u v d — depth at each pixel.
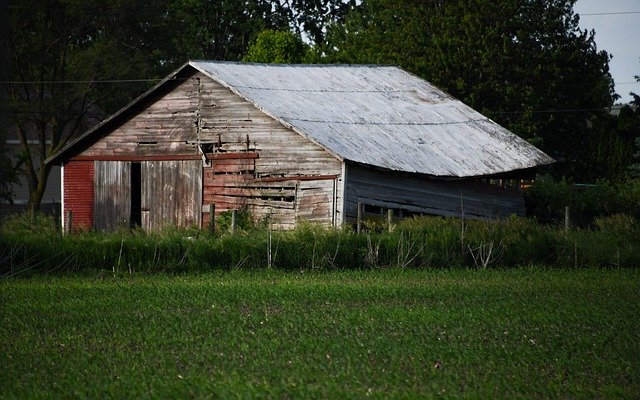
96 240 53.97
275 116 70.56
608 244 61.19
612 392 27.03
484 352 31.78
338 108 77.62
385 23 132.62
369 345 32.38
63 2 103.94
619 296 46.06
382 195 71.06
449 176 72.88
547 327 37.09
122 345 32.38
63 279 50.31
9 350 31.53
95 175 79.38
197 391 25.83
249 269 55.00
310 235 56.84
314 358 30.16
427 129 80.00
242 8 157.12
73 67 107.19
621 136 122.62
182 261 54.31
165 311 39.38
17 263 52.31
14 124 106.31
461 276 53.31
